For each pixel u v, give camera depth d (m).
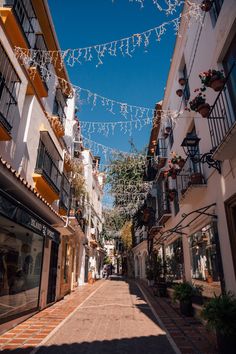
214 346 4.93
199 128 8.27
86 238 22.41
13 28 7.36
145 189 19.50
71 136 15.65
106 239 33.78
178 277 10.94
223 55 6.52
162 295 12.33
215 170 6.71
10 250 6.83
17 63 7.64
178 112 10.56
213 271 6.71
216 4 7.07
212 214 6.72
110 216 26.72
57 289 11.27
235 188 5.63
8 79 7.34
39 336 5.66
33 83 9.25
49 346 4.99
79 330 6.18
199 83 8.29
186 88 10.11
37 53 9.79
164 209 13.63
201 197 7.86
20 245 7.43
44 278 9.38
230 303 4.54
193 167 8.78
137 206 20.41
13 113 7.43
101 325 6.69
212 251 6.80
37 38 9.82
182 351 4.70
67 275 14.23
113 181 20.23
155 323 6.87
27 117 9.02
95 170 27.72
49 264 10.02
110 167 20.11
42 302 9.04
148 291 14.84
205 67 7.66
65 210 13.17
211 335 5.67
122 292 14.53
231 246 5.70
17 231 7.17
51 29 10.50
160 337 5.59
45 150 10.58
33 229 7.12
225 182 6.12
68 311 8.71
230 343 4.22
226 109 6.12
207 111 6.26
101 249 32.03
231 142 5.06
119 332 6.01
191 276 8.88
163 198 14.16
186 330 6.13
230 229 5.79
